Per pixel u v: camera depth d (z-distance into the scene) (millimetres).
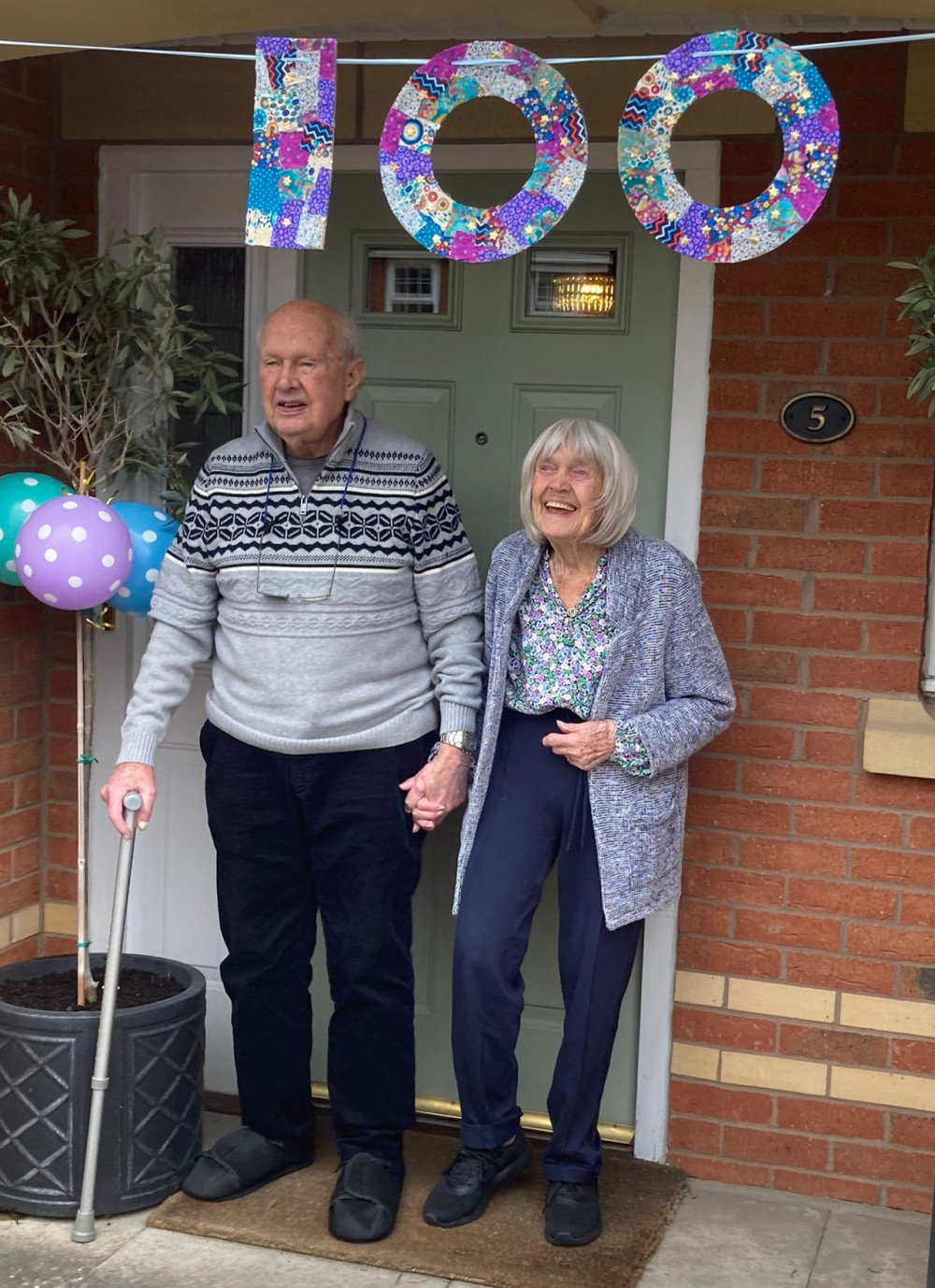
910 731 3092
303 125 2432
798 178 2324
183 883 3680
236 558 2904
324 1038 3666
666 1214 3098
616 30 3156
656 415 3295
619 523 2805
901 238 3053
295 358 2783
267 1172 3146
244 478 2928
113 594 3143
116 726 3668
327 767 2938
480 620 3021
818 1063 3238
